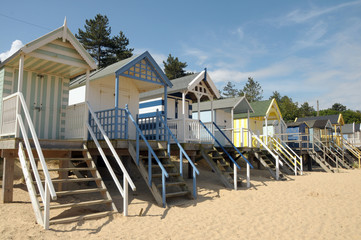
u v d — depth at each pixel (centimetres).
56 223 631
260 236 661
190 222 731
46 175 616
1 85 924
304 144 2464
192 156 1356
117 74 998
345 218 822
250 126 2241
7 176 813
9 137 845
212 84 1441
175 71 4331
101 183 786
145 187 1102
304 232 700
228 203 944
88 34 3466
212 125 1434
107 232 624
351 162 2627
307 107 7644
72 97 1268
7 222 633
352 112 7550
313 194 1137
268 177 1590
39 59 863
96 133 1007
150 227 675
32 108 963
